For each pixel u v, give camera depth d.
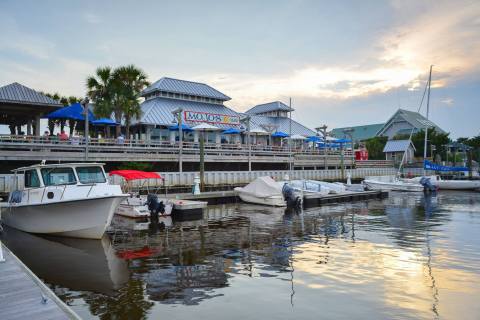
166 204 22.61
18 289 7.33
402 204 30.64
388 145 74.94
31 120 33.25
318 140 55.59
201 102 52.84
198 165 38.88
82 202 15.42
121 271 10.98
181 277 10.34
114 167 32.59
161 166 35.75
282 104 64.50
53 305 6.45
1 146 26.44
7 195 23.91
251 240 15.53
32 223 17.09
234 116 51.94
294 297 8.70
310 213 24.75
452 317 7.59
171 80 51.38
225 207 27.84
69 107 31.33
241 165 43.72
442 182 45.78
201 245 14.60
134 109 36.50
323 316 7.64
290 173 41.91
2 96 26.62
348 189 39.16
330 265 11.45
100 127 42.25
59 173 16.77
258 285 9.58
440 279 10.02
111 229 18.53
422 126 80.44
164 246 14.49
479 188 44.53
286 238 15.92
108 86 35.97
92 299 8.62
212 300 8.53
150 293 9.03
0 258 9.57
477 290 9.15
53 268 11.36
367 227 18.80
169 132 44.38
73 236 16.27
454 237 15.93
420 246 14.12
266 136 56.75
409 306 8.16
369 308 8.05
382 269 10.98
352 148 57.34
